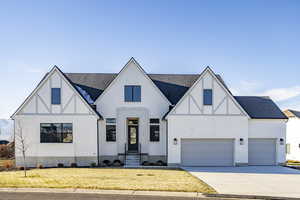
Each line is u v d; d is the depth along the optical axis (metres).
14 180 12.98
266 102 22.25
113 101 20.98
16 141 19.27
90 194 10.41
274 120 20.62
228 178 14.37
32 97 19.48
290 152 31.95
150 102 21.12
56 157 19.41
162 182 12.70
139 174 15.20
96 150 19.62
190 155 19.97
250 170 17.66
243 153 19.98
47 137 19.44
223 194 10.55
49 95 19.55
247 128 20.06
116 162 20.38
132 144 21.12
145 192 10.77
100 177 13.94
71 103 19.62
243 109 20.06
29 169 17.91
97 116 19.66
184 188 11.45
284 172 16.86
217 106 20.00
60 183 12.22
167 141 19.97
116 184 12.05
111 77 23.89
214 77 20.02
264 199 10.17
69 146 19.47
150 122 21.05
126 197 10.01
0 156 26.52
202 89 20.00
